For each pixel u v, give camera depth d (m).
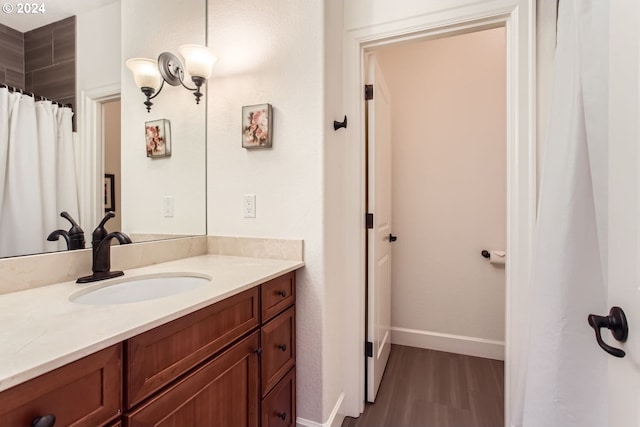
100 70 1.21
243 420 1.03
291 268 1.30
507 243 1.46
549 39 1.36
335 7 1.55
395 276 2.50
